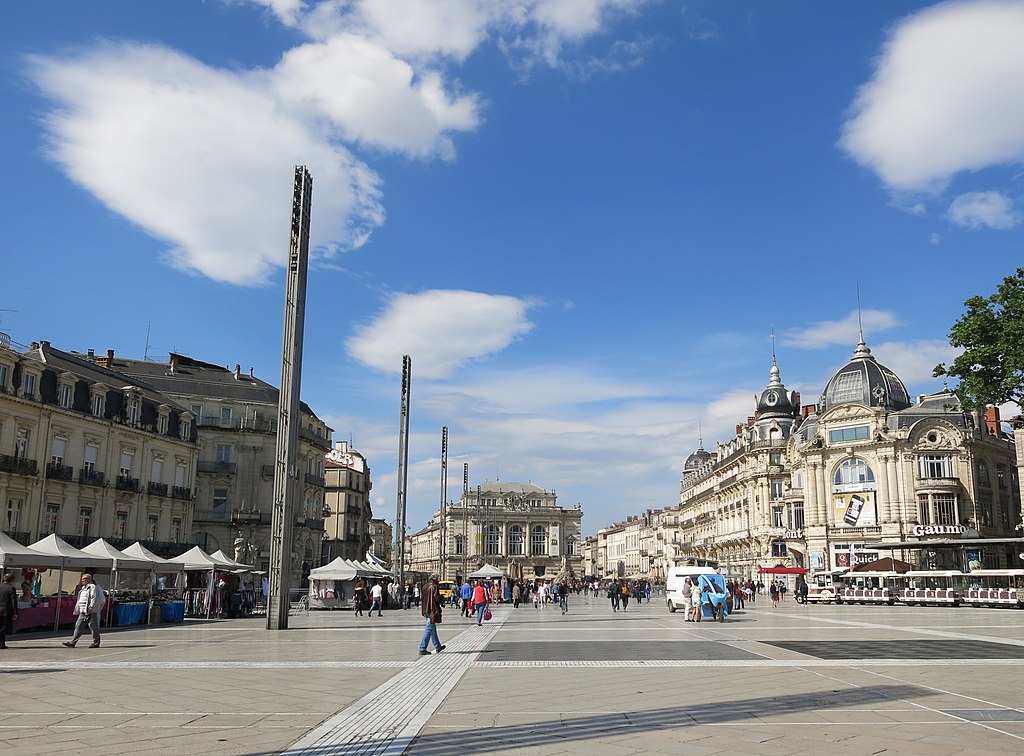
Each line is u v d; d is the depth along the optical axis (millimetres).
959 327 45781
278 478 31766
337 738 10289
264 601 59312
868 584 73312
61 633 28625
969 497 79750
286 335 32406
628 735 10516
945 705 12781
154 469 61375
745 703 13008
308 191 33406
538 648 23016
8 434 47969
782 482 94062
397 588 55656
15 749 9641
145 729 10844
